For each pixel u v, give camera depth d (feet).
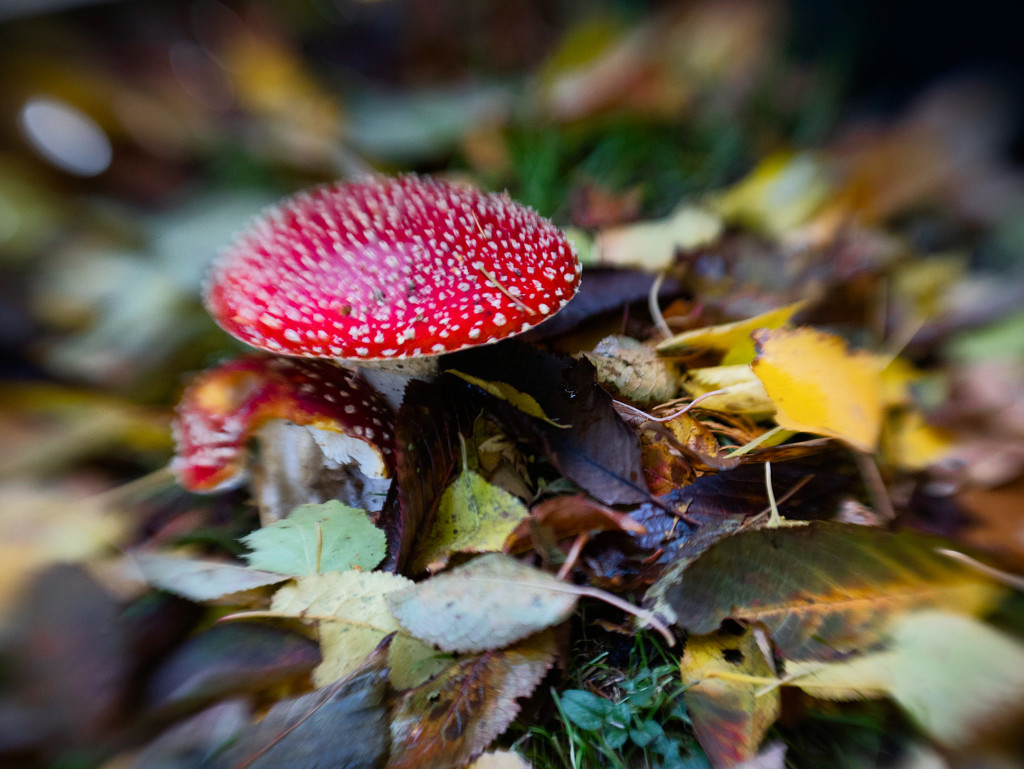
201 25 2.49
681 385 0.88
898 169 1.39
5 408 1.03
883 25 1.87
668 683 0.61
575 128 1.61
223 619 0.64
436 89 2.30
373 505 0.79
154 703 0.60
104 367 1.16
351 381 0.78
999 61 1.62
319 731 0.56
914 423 0.79
